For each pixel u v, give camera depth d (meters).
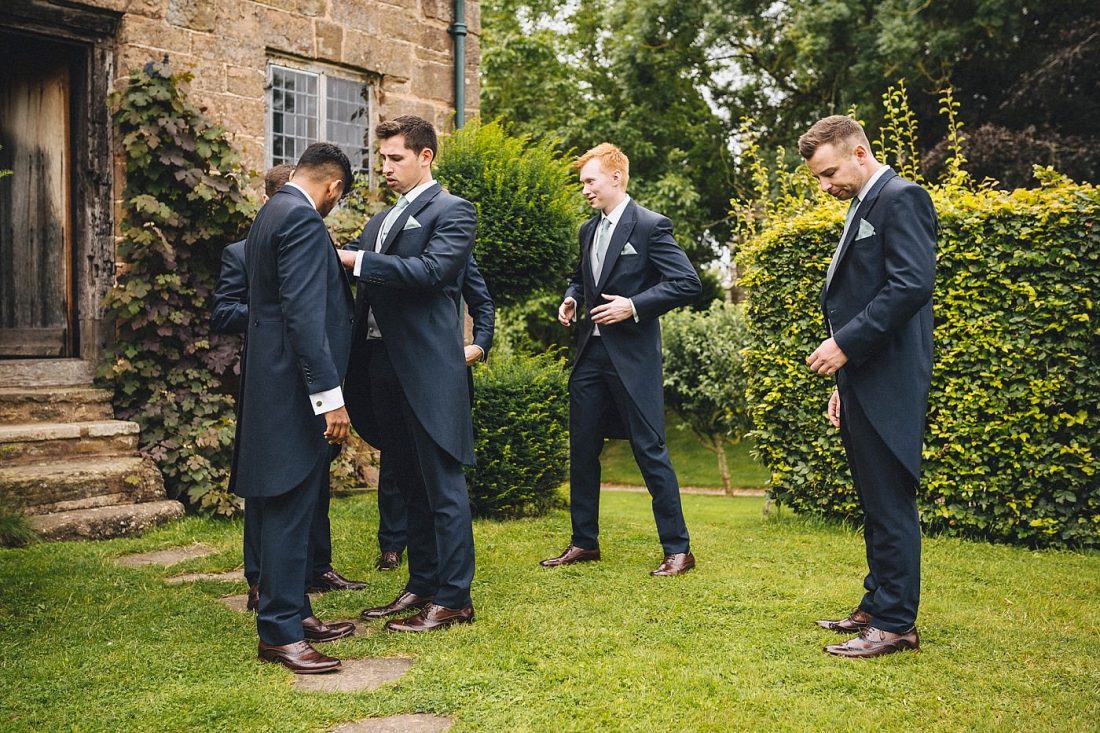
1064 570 4.36
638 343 4.24
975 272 5.10
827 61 14.91
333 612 3.61
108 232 6.18
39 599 3.67
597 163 4.30
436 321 3.38
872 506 3.07
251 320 3.03
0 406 5.55
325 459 3.06
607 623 3.35
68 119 6.24
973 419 5.10
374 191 7.51
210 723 2.47
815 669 2.88
